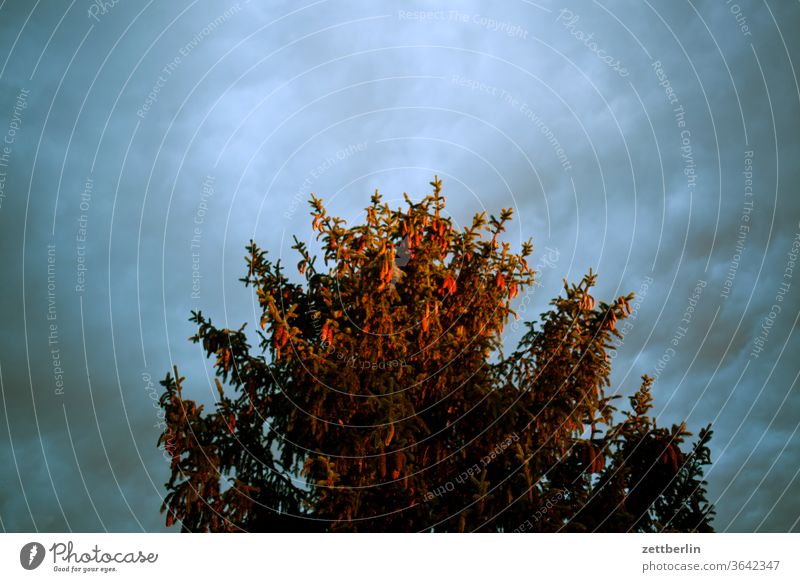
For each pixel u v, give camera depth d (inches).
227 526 518.9
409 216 609.0
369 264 569.3
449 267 630.5
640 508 599.2
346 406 531.8
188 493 505.4
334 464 520.4
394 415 516.7
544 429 560.4
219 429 551.2
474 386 561.9
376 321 562.3
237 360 556.7
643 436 568.1
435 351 580.1
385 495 535.2
